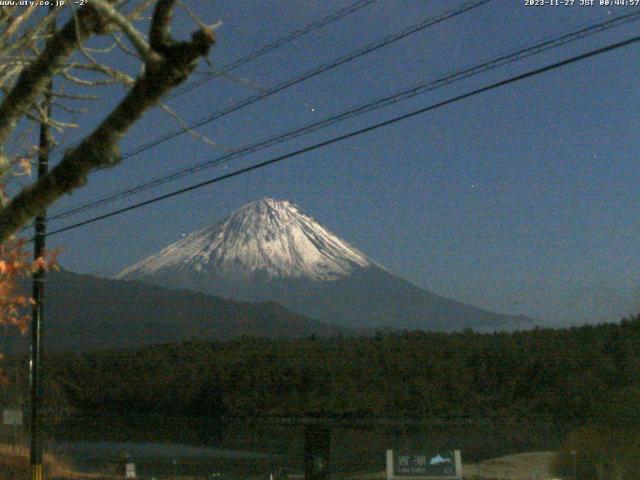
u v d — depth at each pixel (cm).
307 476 2012
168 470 3203
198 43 320
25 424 3834
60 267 657
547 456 3494
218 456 3706
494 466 3284
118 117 334
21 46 486
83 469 3191
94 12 354
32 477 1920
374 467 3250
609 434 3012
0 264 616
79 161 340
